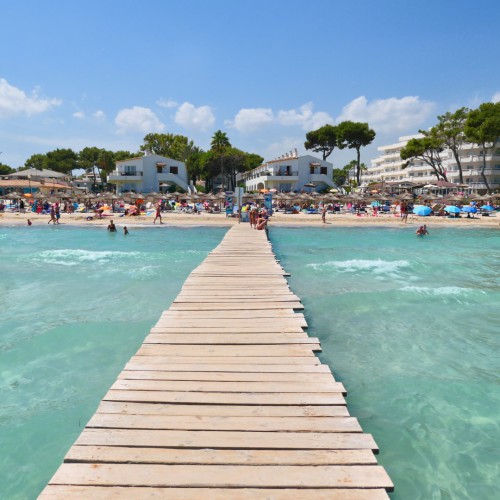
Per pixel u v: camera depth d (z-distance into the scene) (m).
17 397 6.41
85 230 31.77
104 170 102.19
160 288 13.13
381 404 6.31
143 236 28.39
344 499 3.42
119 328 9.39
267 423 4.52
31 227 33.59
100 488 3.49
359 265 17.23
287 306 9.09
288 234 29.86
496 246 23.94
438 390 6.74
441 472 4.84
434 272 15.99
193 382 5.48
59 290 12.84
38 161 113.38
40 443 5.32
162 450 4.01
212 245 24.02
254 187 79.81
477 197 46.88
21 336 8.89
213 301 9.48
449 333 9.22
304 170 70.19
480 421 5.88
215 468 3.77
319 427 4.45
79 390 6.62
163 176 70.94
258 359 6.26
